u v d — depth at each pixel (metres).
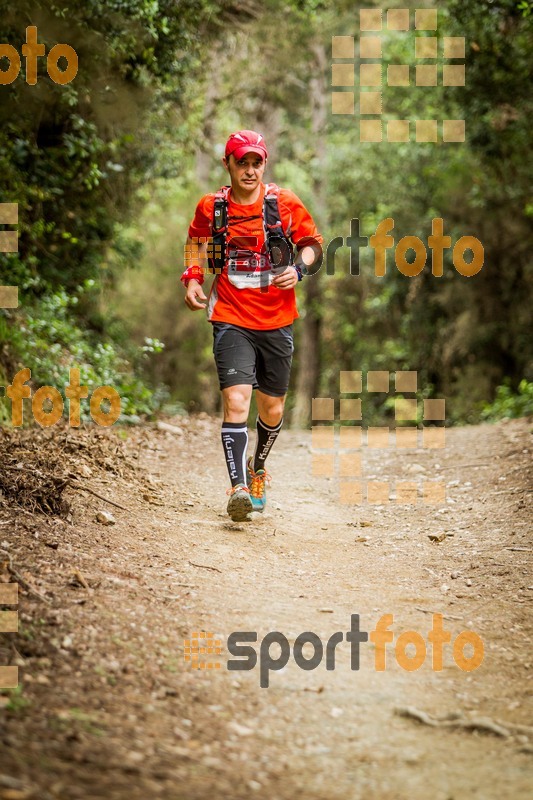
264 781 4.20
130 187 20.50
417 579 7.70
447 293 31.33
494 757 4.62
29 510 7.55
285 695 5.23
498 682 5.68
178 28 16.16
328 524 9.58
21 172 15.85
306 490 11.29
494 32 19.61
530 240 28.22
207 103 25.48
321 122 40.91
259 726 4.81
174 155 21.45
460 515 9.80
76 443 10.46
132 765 4.10
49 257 18.52
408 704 5.28
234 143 8.20
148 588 6.51
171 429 14.48
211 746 4.49
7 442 9.72
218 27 21.08
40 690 4.65
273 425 9.03
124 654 5.32
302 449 14.34
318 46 35.00
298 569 7.79
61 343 16.09
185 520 8.77
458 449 13.65
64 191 17.77
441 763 4.54
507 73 20.41
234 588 6.98
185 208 38.09
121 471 10.05
